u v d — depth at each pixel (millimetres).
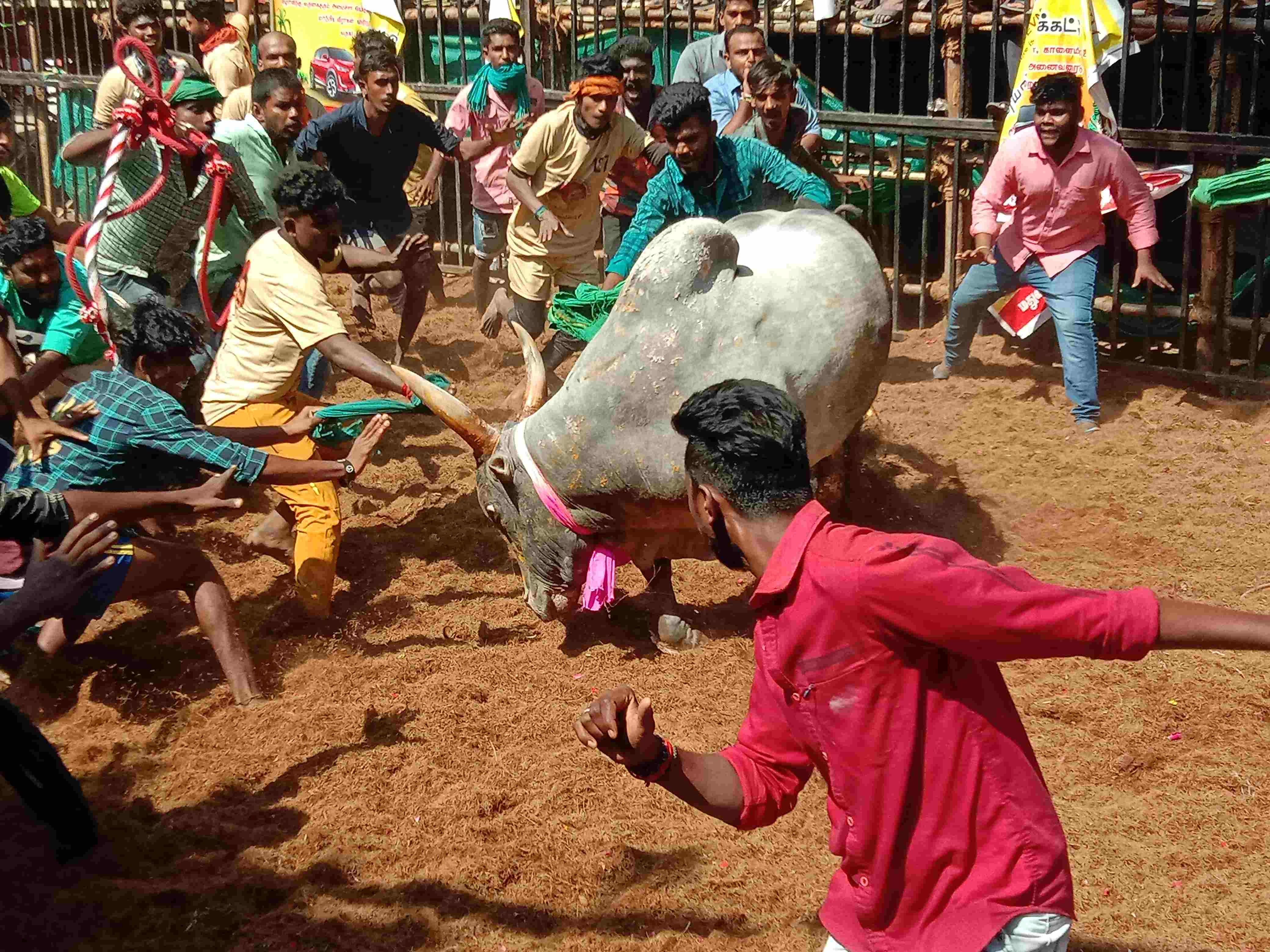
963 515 6457
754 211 5617
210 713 4883
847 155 8781
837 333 4602
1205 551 5992
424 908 3768
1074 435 7348
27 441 5426
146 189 6449
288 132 7527
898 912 2369
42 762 3852
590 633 5457
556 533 4754
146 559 4684
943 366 8219
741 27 7793
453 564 6141
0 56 13297
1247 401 7680
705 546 4855
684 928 3678
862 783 2316
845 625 2256
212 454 4566
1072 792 4281
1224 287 7875
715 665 5168
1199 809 4152
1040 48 7750
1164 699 4797
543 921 3719
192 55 9508
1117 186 7191
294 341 5379
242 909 3758
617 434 4512
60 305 5754
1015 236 7453
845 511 6363
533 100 9117
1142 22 7973
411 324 8328
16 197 7418
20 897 3811
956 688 2287
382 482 7059
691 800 2510
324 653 5328
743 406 2346
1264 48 7965
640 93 8227
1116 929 3619
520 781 4391
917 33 8766
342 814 4203
